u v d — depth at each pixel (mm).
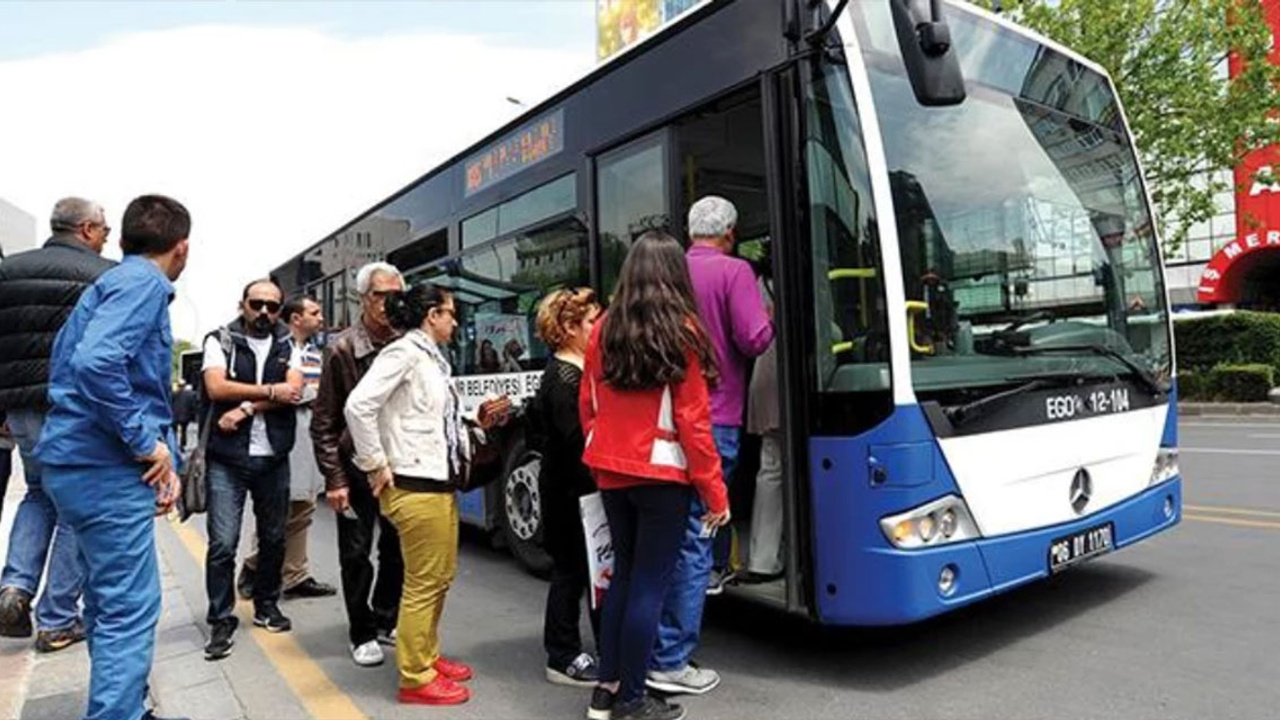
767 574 4336
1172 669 4004
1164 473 4996
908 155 4020
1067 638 4449
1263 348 18375
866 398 3809
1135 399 4801
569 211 5891
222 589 4859
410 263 8531
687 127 4828
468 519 7270
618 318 3459
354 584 4598
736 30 4441
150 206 3553
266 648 4941
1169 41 18172
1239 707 3596
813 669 4250
